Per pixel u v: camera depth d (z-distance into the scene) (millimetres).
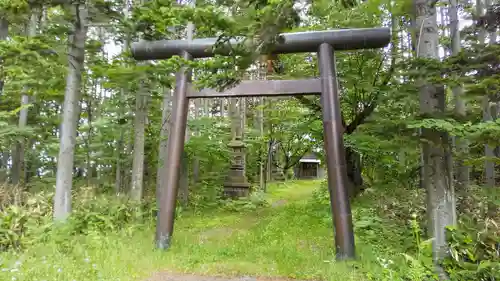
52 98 10102
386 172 11250
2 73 8547
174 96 7285
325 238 7531
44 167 15836
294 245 6746
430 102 5066
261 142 18438
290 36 6621
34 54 7211
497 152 8414
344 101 10695
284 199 16531
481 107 6957
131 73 8219
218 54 5195
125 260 5590
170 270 5410
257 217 11211
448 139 5133
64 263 5082
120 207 8703
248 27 4137
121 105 12438
